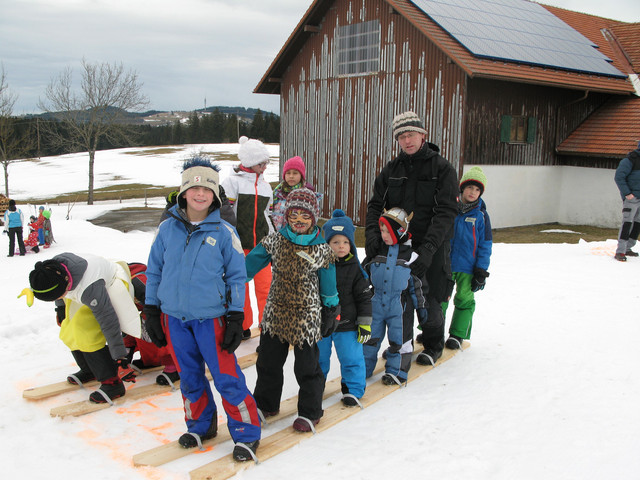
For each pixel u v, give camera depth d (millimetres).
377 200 4426
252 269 3408
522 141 16047
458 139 14742
